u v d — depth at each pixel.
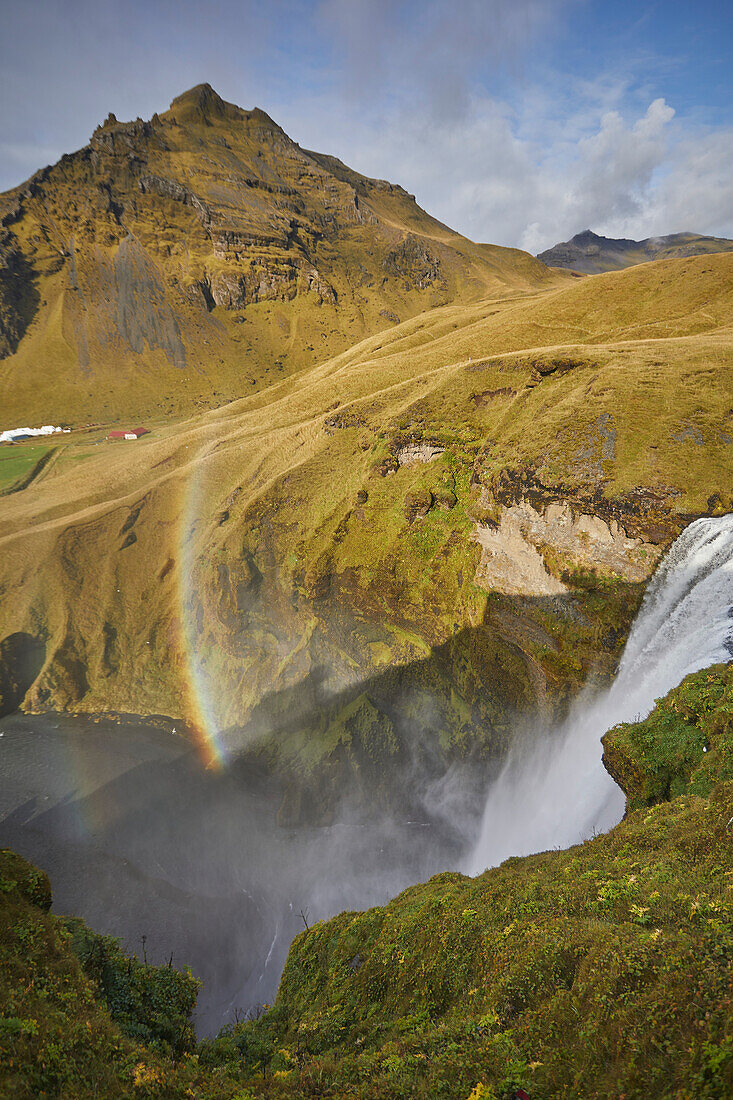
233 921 48.03
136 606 86.56
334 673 67.44
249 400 141.12
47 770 65.50
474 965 15.50
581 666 45.88
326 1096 11.73
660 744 25.27
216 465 90.56
